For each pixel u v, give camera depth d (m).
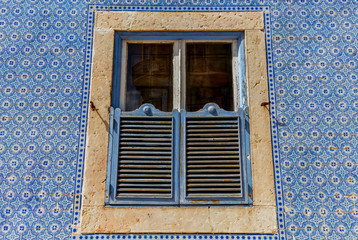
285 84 3.40
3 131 3.26
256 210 3.10
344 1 3.64
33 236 3.04
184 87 3.47
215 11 3.56
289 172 3.19
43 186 3.15
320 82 3.42
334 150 3.25
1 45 3.49
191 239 3.03
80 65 3.45
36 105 3.34
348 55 3.49
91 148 3.21
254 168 3.19
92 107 3.30
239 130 3.26
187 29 3.51
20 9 3.60
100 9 3.58
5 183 3.15
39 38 3.52
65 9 3.59
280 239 3.04
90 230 3.04
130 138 3.24
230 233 3.05
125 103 3.46
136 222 3.06
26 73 3.42
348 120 3.32
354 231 3.06
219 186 3.15
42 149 3.23
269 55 3.47
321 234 3.05
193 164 3.20
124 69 3.50
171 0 3.58
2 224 3.05
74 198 3.12
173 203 3.11
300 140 3.27
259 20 3.55
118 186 3.13
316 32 3.55
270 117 3.32
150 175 3.17
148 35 3.53
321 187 3.16
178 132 3.27
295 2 3.62
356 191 3.15
